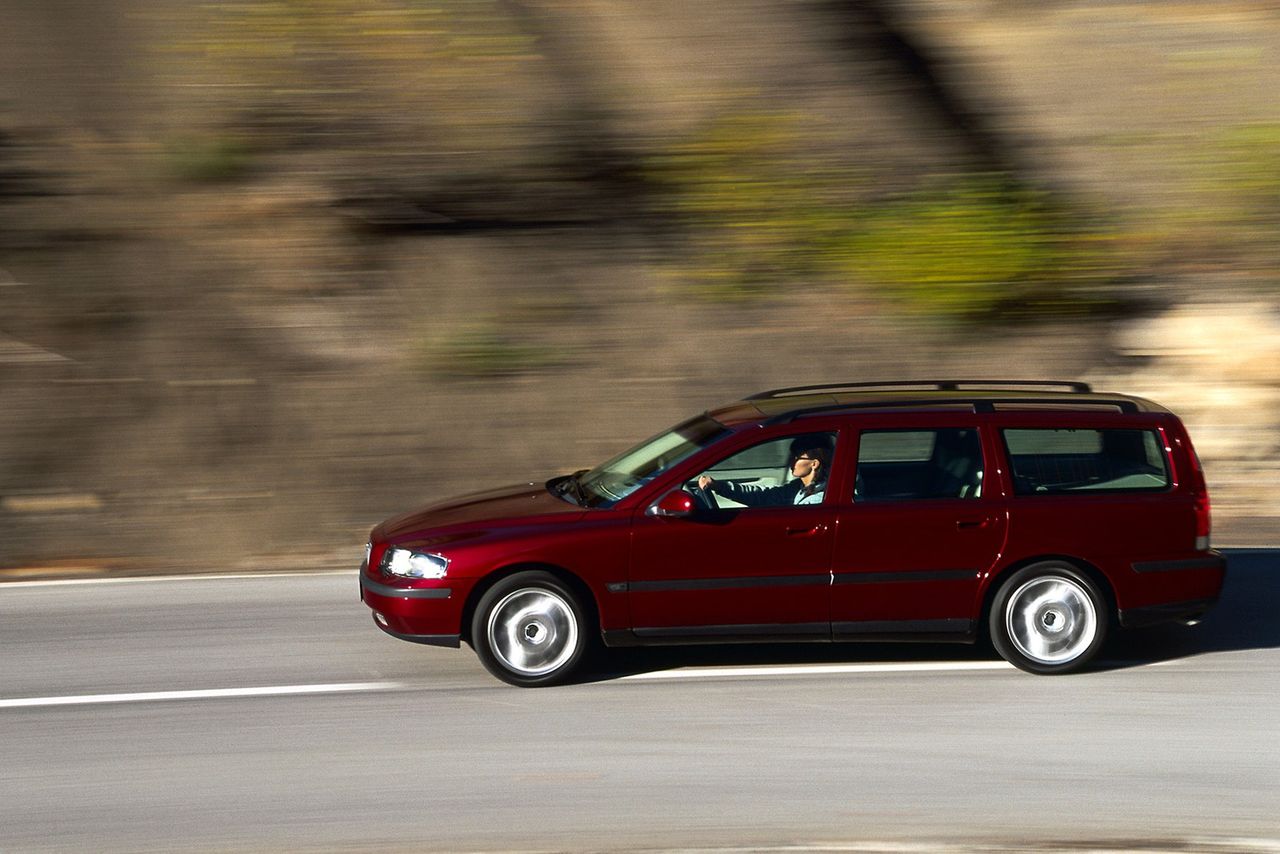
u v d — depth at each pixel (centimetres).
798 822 675
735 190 1745
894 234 1694
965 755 762
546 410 1520
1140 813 683
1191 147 1823
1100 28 2080
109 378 1491
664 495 887
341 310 1611
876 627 889
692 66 1875
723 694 866
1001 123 1930
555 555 868
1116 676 898
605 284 1666
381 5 1836
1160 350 1559
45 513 1325
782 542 875
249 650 973
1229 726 807
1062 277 1645
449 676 909
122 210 1652
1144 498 897
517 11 1872
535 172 1738
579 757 763
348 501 1377
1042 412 912
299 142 1725
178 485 1377
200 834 667
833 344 1609
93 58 1778
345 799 708
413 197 1703
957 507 885
